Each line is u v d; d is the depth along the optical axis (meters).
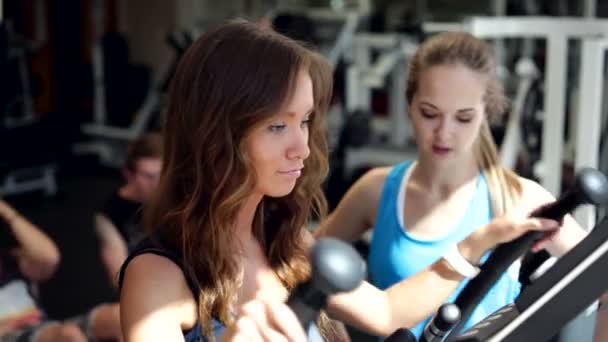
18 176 6.35
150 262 1.17
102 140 7.41
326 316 1.36
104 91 7.47
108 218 2.83
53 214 5.88
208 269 1.19
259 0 8.45
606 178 1.10
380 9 7.93
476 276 1.24
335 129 6.18
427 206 1.74
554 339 1.27
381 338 1.62
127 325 1.14
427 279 1.35
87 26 8.81
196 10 8.58
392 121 6.23
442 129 1.66
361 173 5.28
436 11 7.58
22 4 8.44
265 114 1.12
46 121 7.45
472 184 1.73
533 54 6.05
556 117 2.84
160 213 1.23
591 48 2.42
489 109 1.71
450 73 1.64
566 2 6.36
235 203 1.18
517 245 1.21
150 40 8.75
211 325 1.18
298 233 1.35
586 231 1.71
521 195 1.72
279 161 1.16
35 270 2.81
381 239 1.79
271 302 0.82
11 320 2.70
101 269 4.75
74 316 4.05
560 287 0.88
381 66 6.12
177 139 1.21
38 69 8.58
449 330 1.15
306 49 1.18
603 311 1.35
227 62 1.14
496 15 6.88
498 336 0.90
